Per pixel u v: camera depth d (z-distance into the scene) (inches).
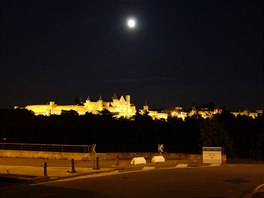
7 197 720.3
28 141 3796.8
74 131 4138.8
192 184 904.9
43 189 828.0
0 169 1221.1
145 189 821.2
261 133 3299.7
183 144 4355.3
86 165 1353.3
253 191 815.1
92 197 715.4
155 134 4439.0
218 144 2578.7
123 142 4188.0
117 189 819.4
